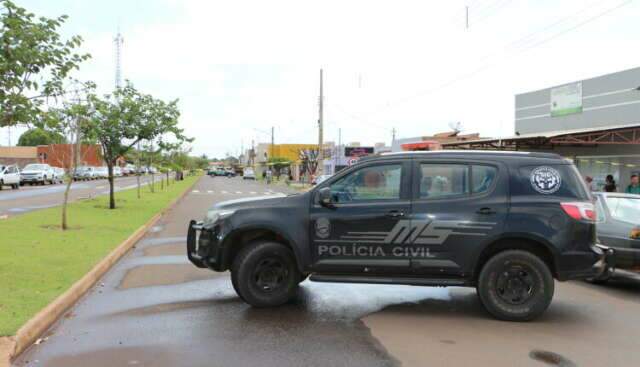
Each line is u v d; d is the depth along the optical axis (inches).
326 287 324.8
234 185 2298.2
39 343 220.2
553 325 252.8
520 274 258.2
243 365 196.2
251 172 3422.7
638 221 345.1
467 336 233.6
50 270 334.6
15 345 203.9
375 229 265.6
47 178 1803.6
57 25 287.0
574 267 255.8
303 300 292.2
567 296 319.3
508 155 270.5
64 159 768.9
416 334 235.1
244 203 279.6
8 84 267.7
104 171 2506.2
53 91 299.0
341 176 274.4
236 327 242.5
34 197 1071.6
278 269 276.5
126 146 809.5
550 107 1037.2
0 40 262.2
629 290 339.0
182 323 248.7
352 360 202.2
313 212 270.2
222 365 196.2
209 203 1107.9
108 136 774.5
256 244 275.1
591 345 224.1
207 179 3284.9
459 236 260.7
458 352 212.8
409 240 263.6
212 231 279.4
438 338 230.1
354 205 269.1
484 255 266.1
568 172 265.7
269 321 252.4
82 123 670.5
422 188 268.5
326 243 268.1
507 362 202.5
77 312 267.1
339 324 248.7
